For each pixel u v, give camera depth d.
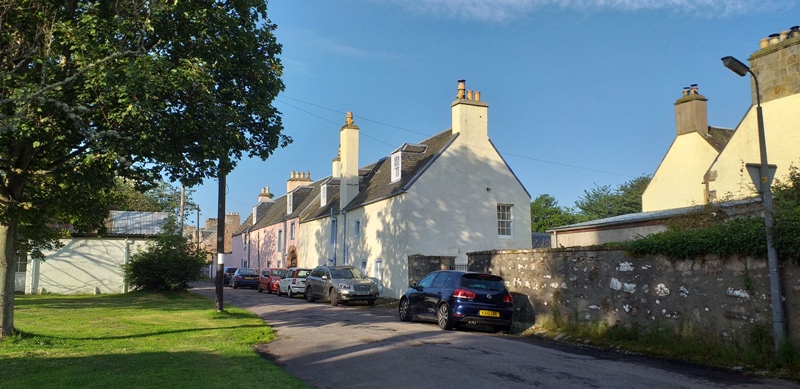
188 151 10.91
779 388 7.42
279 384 7.21
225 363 8.67
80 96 9.12
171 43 10.70
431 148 27.73
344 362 9.39
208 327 13.81
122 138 9.15
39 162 10.76
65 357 8.88
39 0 9.55
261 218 56.12
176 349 10.04
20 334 10.50
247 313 17.69
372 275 27.84
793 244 8.28
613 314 11.94
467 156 26.12
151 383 7.09
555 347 11.37
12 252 10.49
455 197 25.55
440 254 24.84
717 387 7.51
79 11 10.08
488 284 14.24
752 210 13.36
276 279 33.41
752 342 8.96
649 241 11.04
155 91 9.56
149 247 28.91
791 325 8.42
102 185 11.09
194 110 10.49
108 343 10.59
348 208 31.28
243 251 59.50
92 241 30.78
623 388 7.42
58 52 9.75
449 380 7.88
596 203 53.34
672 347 10.26
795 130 17.23
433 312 14.78
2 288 10.27
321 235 36.47
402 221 24.95
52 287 29.59
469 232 25.56
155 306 20.14
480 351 10.46
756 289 9.02
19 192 10.56
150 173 11.17
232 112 10.98
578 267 13.08
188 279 28.36
